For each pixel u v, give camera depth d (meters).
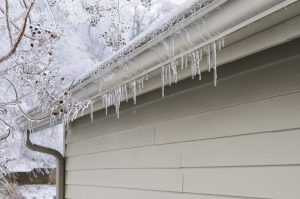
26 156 15.05
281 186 2.00
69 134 5.18
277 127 2.05
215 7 1.69
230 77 2.41
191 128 2.72
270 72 2.14
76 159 4.89
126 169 3.59
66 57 10.56
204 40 1.89
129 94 3.01
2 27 4.94
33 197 14.02
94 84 3.11
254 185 2.15
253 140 2.20
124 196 3.57
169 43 2.08
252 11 1.56
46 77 4.35
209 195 2.48
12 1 5.39
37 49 4.43
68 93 3.59
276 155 2.04
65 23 10.02
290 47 2.03
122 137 3.74
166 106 3.05
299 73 1.97
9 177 13.02
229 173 2.34
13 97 8.57
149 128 3.26
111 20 10.12
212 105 2.54
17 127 5.26
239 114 2.31
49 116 3.94
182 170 2.78
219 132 2.45
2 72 4.57
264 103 2.15
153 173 3.13
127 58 2.48
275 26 1.74
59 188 5.11
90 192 4.37
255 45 1.87
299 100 1.96
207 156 2.54
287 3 1.46
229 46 2.01
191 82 2.78
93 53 11.95
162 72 2.30
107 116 4.12
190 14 1.84
